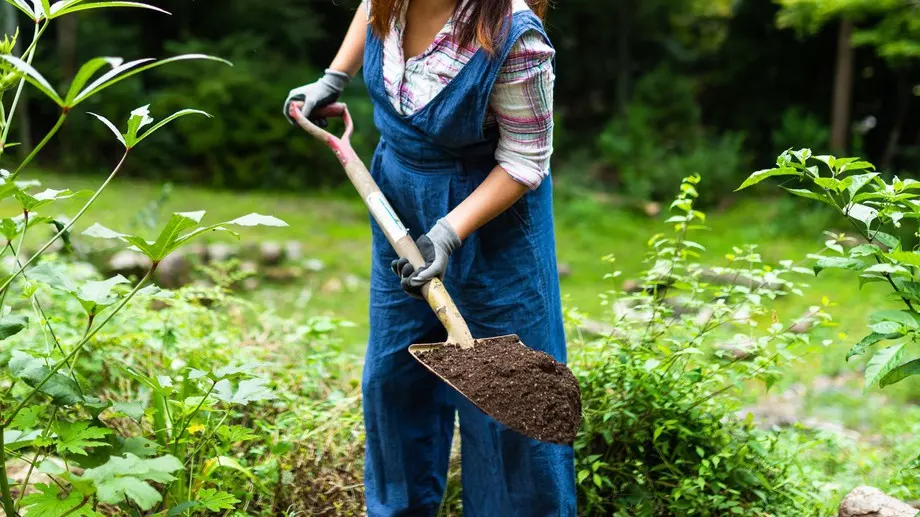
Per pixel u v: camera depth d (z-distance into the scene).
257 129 14.30
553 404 2.08
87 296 1.92
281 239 10.49
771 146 16.95
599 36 17.92
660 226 12.97
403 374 2.52
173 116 1.82
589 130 17.64
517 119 2.15
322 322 3.52
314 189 14.47
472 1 2.09
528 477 2.42
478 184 2.28
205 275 7.87
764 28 16.98
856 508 2.46
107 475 1.65
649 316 2.97
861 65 15.98
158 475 1.70
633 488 2.74
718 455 2.66
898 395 5.55
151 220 5.71
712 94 17.64
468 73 2.11
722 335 2.89
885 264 2.01
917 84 15.09
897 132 15.30
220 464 2.33
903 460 3.60
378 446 2.59
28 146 13.70
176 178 14.23
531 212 2.34
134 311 3.38
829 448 3.53
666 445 2.76
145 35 15.56
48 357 2.04
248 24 15.45
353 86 14.99
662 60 17.80
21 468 2.78
